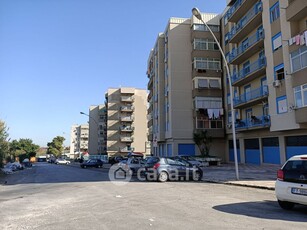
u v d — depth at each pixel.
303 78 23.06
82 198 10.95
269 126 28.78
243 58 36.22
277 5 27.62
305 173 8.05
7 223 7.08
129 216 7.67
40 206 9.38
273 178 17.66
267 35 29.22
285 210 8.44
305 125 23.89
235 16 37.03
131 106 88.19
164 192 12.48
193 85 43.19
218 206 9.05
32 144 112.94
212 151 42.59
